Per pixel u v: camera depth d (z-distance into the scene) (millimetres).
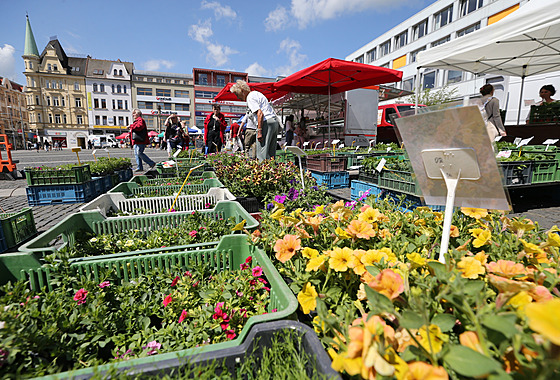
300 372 758
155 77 70438
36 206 5270
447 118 1083
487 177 1084
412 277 1022
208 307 1411
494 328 575
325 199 3695
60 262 1547
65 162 15727
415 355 663
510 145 6027
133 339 1346
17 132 70438
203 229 2416
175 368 770
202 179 5277
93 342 1319
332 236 1543
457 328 894
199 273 1650
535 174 4680
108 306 1528
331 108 13734
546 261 1199
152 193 4047
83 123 65875
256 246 1651
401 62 30297
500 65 8789
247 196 4246
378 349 585
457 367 543
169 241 2295
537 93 10758
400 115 1240
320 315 784
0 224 2957
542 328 438
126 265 1632
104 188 6395
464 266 947
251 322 918
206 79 56250
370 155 8148
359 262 1111
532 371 571
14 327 1074
